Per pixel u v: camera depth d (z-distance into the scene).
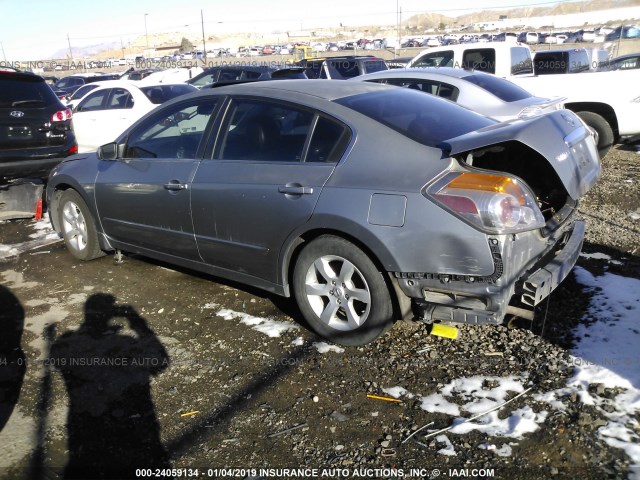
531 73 11.51
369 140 3.51
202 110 4.41
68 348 3.89
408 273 3.27
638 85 8.76
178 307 4.45
